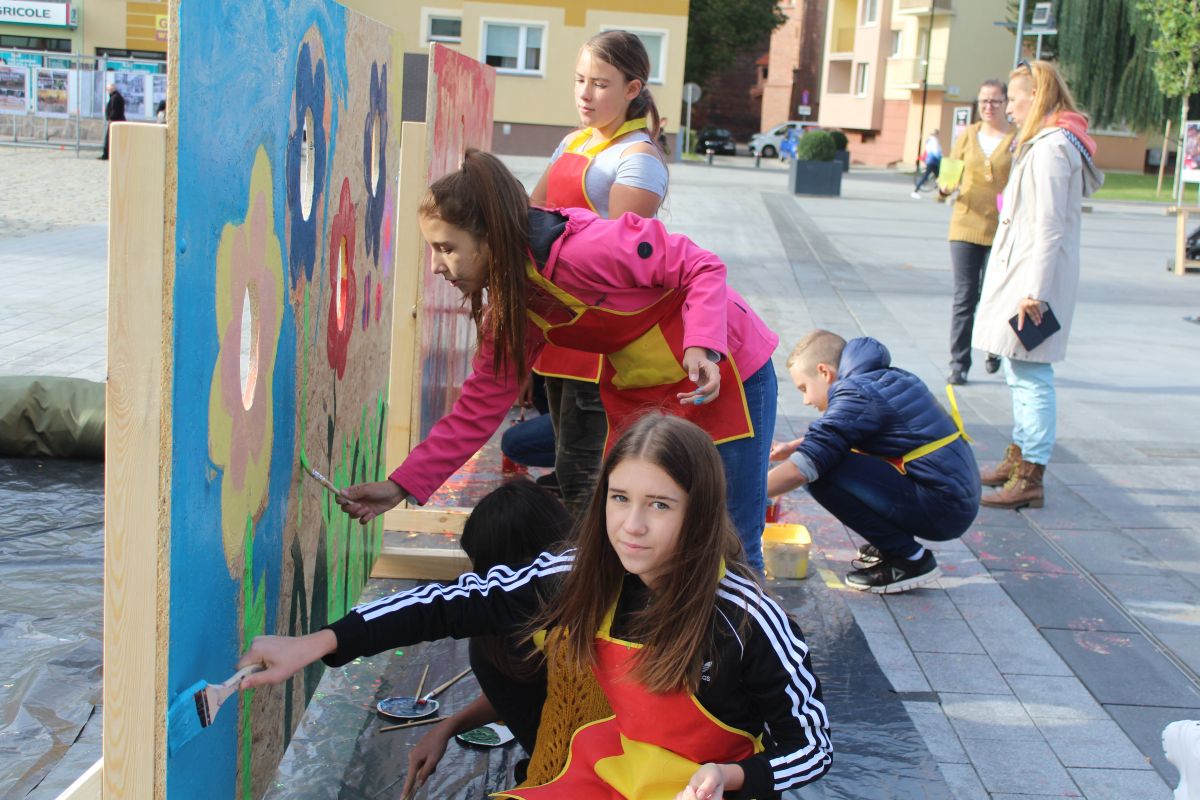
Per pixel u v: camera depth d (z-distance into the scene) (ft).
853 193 88.69
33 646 11.72
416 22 97.76
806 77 200.85
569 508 12.87
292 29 8.00
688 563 6.90
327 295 9.66
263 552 8.05
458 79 16.22
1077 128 17.60
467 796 9.73
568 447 12.80
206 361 6.49
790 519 17.51
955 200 25.45
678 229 51.16
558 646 7.68
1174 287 44.60
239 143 6.88
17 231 42.70
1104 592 15.10
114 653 5.95
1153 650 13.44
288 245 8.20
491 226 8.85
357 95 10.53
